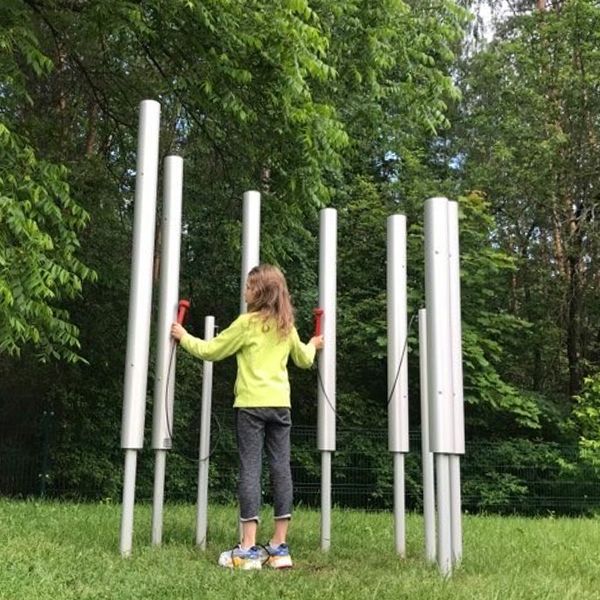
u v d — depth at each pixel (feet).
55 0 29.17
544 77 52.29
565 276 53.47
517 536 20.72
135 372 13.62
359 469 43.47
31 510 21.30
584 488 42.75
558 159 51.03
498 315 48.14
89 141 39.09
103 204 36.17
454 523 14.85
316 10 31.42
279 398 13.50
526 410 45.62
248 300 14.07
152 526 14.51
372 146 50.52
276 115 30.09
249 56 27.73
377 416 47.88
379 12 33.76
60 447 41.01
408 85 36.73
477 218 48.52
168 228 14.65
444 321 13.51
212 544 15.37
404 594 10.64
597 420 43.98
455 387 14.88
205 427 15.12
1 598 9.55
